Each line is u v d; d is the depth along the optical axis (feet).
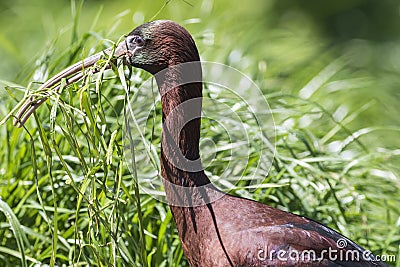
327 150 32.32
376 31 64.95
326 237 22.81
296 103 35.55
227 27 41.70
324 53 44.11
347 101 40.11
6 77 42.22
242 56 37.58
